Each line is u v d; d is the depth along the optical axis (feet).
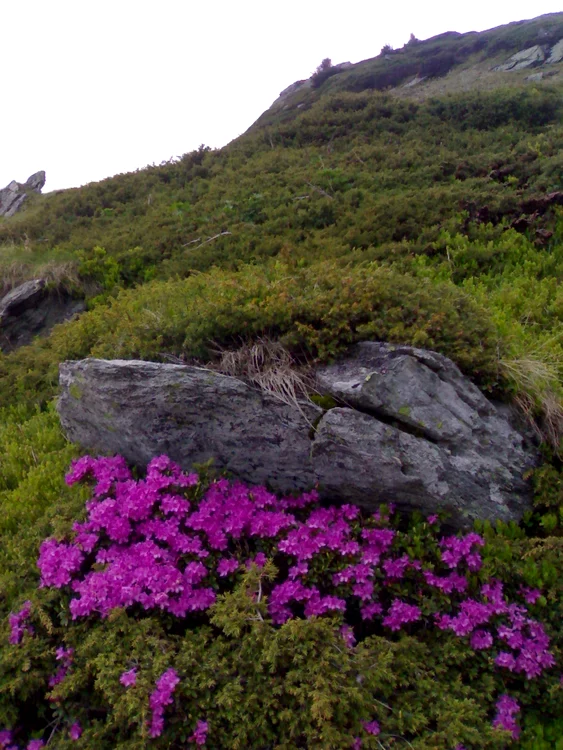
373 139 54.60
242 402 14.87
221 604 11.78
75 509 14.93
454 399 14.89
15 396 26.86
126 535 13.60
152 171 61.77
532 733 11.12
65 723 11.41
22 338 37.32
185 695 10.64
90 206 55.47
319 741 10.07
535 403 15.87
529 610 12.31
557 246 28.78
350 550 12.78
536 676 11.55
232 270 33.88
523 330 20.40
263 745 10.31
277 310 16.34
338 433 14.02
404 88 114.11
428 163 43.45
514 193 34.45
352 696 10.12
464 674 11.74
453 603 12.53
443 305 17.06
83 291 38.50
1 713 11.40
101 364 16.34
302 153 54.49
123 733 10.82
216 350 16.93
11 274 40.83
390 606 12.68
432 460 13.92
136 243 41.70
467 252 28.73
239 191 46.62
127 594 12.17
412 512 14.20
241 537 13.61
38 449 20.67
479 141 47.93
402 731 10.23
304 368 15.62
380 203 35.60
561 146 40.65
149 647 11.38
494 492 14.35
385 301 16.67
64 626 12.35
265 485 15.39
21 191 90.63
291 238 35.50
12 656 11.75
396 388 14.44
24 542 14.88
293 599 12.42
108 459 16.14
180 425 15.38
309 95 129.80
